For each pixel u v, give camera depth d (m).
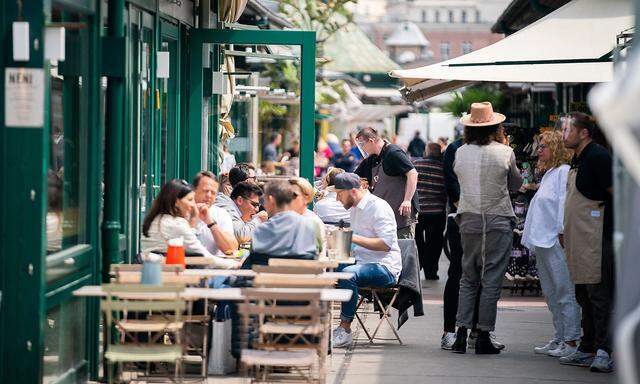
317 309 12.44
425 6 186.88
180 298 12.42
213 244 16.36
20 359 11.79
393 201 22.50
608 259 15.54
